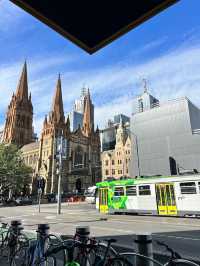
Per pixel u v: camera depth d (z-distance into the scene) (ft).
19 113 454.81
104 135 406.82
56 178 348.59
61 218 86.12
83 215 96.02
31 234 31.60
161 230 53.93
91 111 499.51
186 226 59.52
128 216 86.63
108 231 53.21
